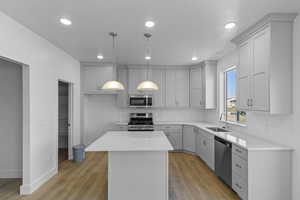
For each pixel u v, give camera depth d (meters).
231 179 2.78
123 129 5.07
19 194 2.73
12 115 3.33
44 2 1.98
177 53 4.03
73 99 4.49
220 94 4.59
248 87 2.79
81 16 2.31
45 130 3.17
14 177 3.35
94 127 5.51
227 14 2.25
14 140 3.35
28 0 1.94
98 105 5.52
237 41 3.06
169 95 5.27
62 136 5.50
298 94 2.23
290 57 2.31
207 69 4.72
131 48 3.65
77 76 4.72
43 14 2.26
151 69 5.23
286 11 2.18
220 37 3.03
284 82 2.31
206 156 3.98
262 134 2.90
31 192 2.77
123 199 2.42
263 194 2.30
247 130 3.33
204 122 5.33
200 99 4.97
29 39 2.72
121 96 5.18
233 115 4.16
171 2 1.98
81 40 3.19
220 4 2.02
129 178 2.43
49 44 3.29
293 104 2.31
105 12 2.20
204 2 1.98
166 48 3.65
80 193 2.78
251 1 1.96
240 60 3.02
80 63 4.91
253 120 3.15
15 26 2.43
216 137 3.38
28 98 2.74
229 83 4.36
